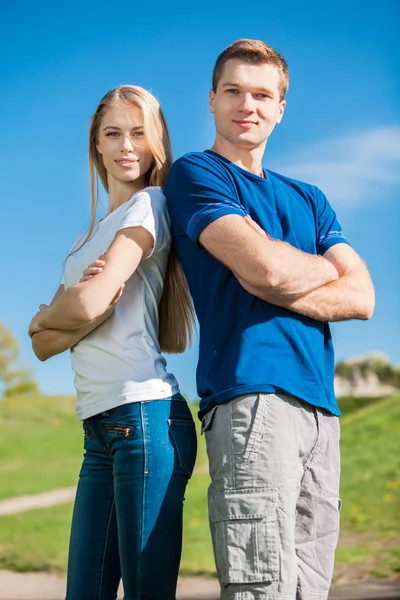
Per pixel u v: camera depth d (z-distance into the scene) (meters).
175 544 2.36
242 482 2.23
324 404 2.35
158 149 2.67
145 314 2.51
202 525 7.45
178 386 2.50
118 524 2.37
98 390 2.44
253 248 2.29
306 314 2.38
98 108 2.74
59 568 7.04
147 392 2.39
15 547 7.44
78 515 2.57
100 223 2.64
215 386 2.30
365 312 2.49
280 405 2.26
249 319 2.33
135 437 2.36
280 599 2.19
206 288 2.42
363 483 7.98
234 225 2.34
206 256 2.43
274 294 2.31
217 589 6.06
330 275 2.41
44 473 9.82
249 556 2.20
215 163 2.52
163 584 2.33
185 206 2.46
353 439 9.25
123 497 2.35
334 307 2.41
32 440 10.69
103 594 2.53
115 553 2.54
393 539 6.69
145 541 2.32
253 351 2.29
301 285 2.33
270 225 2.49
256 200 2.49
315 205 2.69
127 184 2.72
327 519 2.41
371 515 7.29
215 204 2.40
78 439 10.81
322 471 2.38
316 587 2.38
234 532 2.22
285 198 2.58
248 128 2.54
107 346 2.45
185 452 2.41
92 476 2.56
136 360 2.43
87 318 2.32
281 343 2.32
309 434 2.33
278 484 2.22
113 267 2.37
